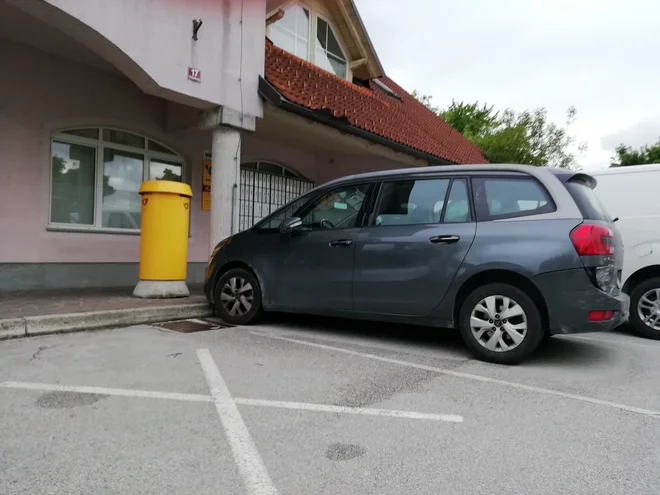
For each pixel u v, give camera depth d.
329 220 5.86
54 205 8.17
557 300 4.55
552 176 4.86
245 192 11.31
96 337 5.48
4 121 7.45
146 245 7.33
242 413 3.48
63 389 3.84
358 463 2.81
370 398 3.84
